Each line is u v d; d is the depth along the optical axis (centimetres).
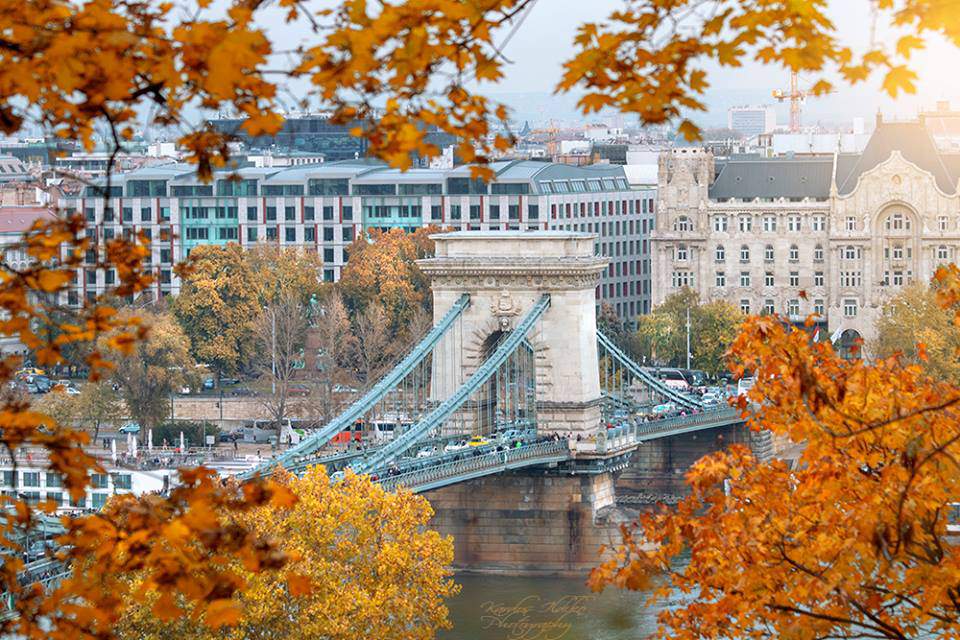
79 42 5631
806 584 9625
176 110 5888
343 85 5788
